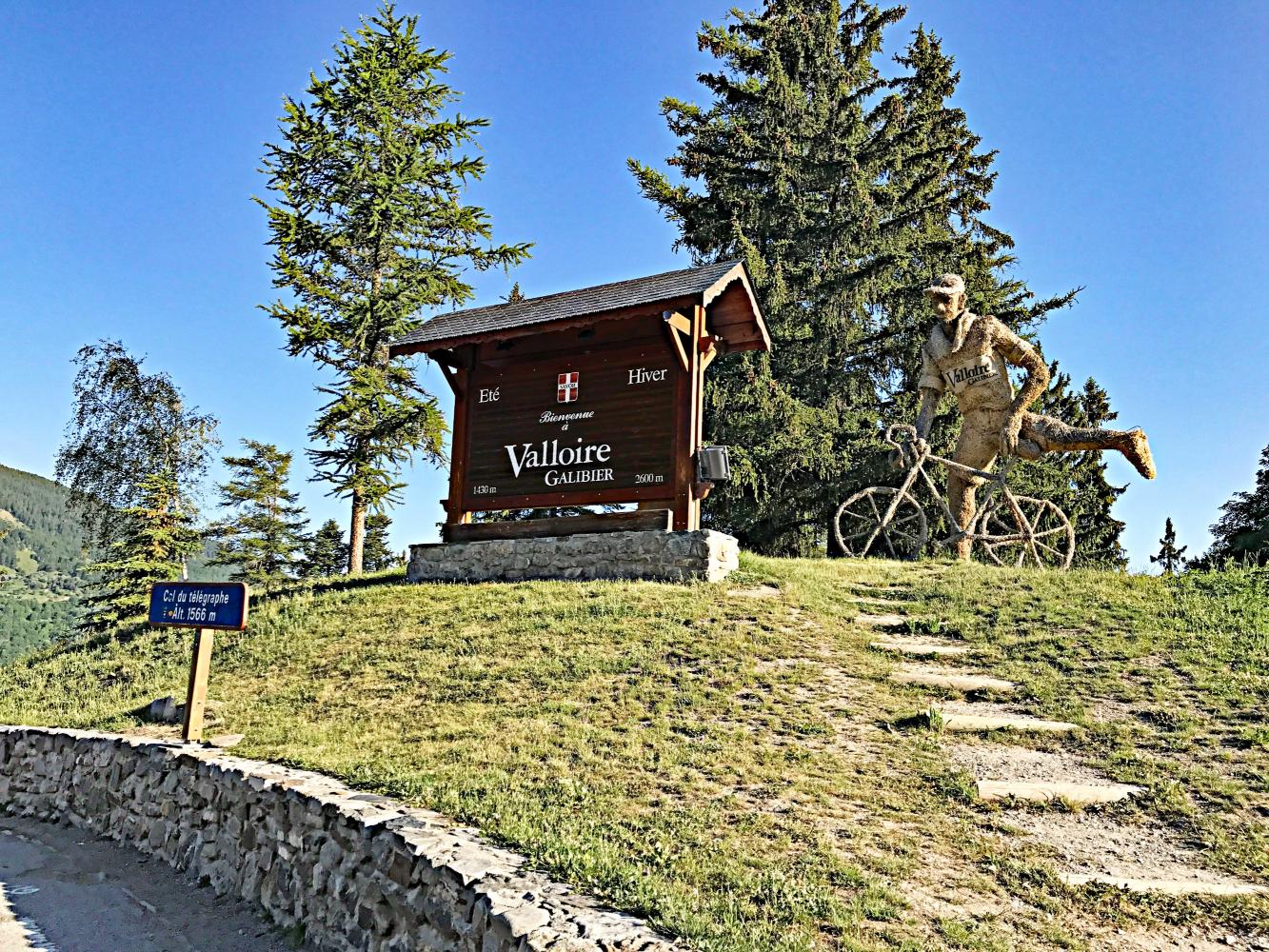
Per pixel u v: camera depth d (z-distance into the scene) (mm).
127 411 27719
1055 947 4539
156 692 11234
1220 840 5754
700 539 13070
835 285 25672
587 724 7977
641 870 5121
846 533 24422
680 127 28109
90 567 22781
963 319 17375
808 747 7367
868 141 28156
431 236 23672
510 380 15266
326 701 9594
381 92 22984
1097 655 9703
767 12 29531
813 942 4406
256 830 6984
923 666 9664
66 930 6504
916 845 5676
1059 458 28453
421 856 5215
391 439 21688
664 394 14070
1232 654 9414
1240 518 28828
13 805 10164
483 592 13117
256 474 36719
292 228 21375
